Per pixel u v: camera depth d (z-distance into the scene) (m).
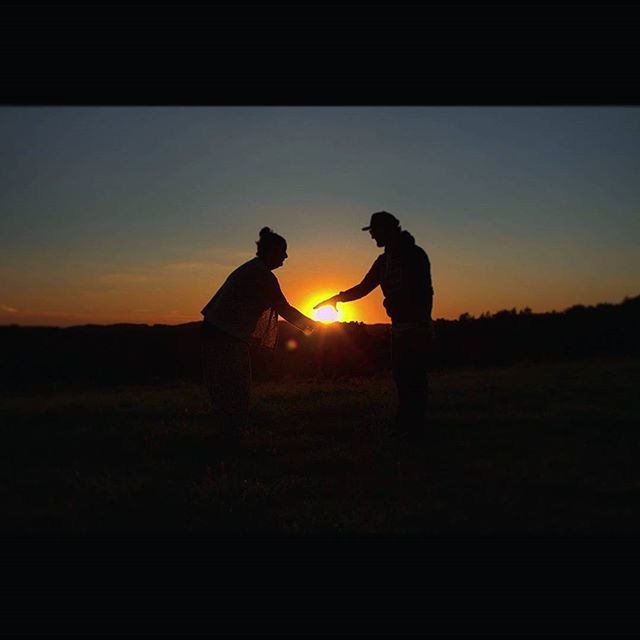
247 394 5.14
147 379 8.70
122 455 4.75
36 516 3.49
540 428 5.42
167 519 3.48
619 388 7.25
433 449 4.82
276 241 5.25
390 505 3.67
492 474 4.16
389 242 5.23
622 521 3.37
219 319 5.07
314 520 3.43
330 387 7.78
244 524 3.41
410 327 5.15
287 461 4.58
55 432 5.43
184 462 4.57
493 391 7.37
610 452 4.64
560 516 3.45
